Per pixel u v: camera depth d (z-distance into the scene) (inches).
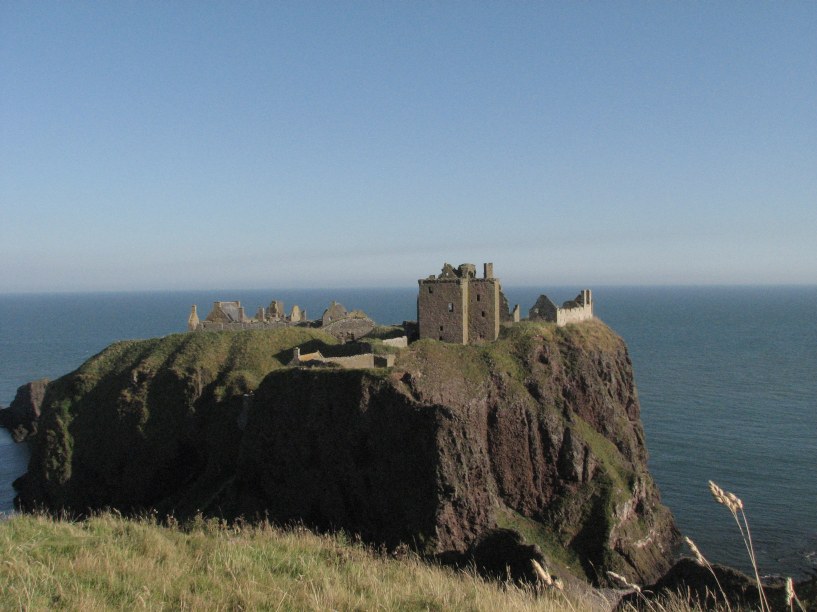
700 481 3097.9
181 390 2817.4
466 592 755.4
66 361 7564.0
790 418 4261.8
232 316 3875.5
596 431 2851.9
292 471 2294.5
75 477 2795.3
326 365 2496.3
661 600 952.3
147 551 804.6
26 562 702.5
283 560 824.9
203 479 2608.3
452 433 2090.3
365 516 2146.9
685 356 7534.5
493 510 2250.2
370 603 669.3
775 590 867.4
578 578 2139.5
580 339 3088.1
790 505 2775.6
